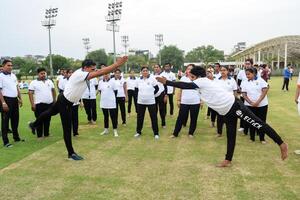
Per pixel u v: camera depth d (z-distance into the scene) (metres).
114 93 8.36
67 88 5.93
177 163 5.93
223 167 5.68
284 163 5.89
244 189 4.68
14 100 7.57
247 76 7.25
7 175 5.38
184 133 8.66
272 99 16.61
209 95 5.43
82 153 6.68
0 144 7.56
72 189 4.77
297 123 9.97
